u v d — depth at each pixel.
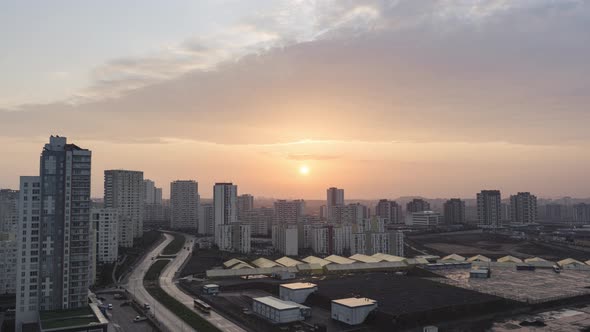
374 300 198.12
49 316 171.38
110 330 170.25
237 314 194.75
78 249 186.75
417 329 174.12
